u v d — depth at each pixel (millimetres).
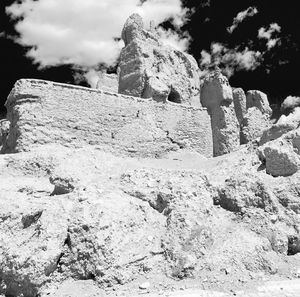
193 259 12383
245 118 36438
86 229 12656
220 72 32781
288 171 17453
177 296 10609
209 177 17516
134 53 31922
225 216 14875
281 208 15312
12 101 23844
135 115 26703
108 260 11961
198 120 29828
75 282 11781
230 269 12219
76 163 19203
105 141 24688
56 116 23422
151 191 15273
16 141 22359
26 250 11859
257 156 19781
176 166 23734
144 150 25984
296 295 10555
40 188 17766
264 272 12328
